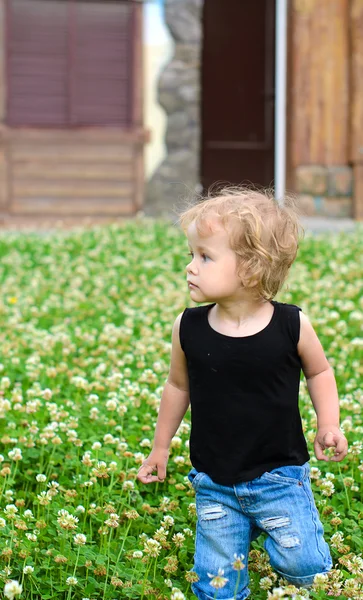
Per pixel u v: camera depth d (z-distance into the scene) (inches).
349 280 377.1
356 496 155.9
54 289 372.8
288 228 116.3
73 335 280.5
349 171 593.6
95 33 614.9
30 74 611.2
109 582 126.6
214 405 114.5
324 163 593.3
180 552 132.3
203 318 117.3
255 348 112.7
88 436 175.2
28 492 157.8
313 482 155.9
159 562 133.0
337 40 586.2
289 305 117.5
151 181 659.4
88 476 157.6
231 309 115.4
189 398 123.6
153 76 705.0
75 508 146.2
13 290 370.0
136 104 623.5
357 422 184.2
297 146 591.8
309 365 117.1
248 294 114.7
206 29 677.9
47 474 161.5
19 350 257.0
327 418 116.8
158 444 125.3
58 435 173.8
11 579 125.6
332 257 426.9
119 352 249.6
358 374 227.1
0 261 436.5
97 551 133.2
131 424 180.4
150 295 350.3
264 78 679.7
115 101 621.3
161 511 146.5
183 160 659.4
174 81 660.1
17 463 158.6
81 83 616.4
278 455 114.0
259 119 683.4
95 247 481.7
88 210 622.2
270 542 115.2
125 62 620.1
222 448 114.4
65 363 233.3
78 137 617.0
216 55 680.4
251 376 112.7
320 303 321.7
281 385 113.7
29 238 511.8
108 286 381.1
